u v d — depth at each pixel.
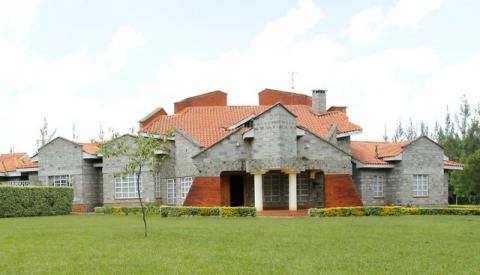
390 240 22.89
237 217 36.94
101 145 27.23
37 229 28.52
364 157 49.12
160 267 16.44
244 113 51.28
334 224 30.47
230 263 17.09
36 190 43.47
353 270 16.02
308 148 43.62
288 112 41.94
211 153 42.31
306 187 46.44
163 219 35.94
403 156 48.56
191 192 41.62
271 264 16.94
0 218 39.88
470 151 77.19
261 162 41.62
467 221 33.62
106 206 47.12
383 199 49.44
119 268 16.33
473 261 17.61
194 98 57.50
